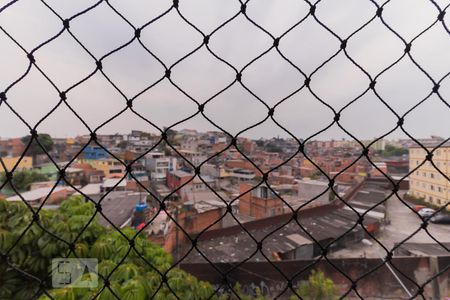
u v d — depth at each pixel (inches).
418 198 620.4
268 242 339.9
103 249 71.7
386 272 242.4
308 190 519.5
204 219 343.6
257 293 211.5
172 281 71.8
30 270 66.9
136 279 60.4
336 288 221.8
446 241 416.2
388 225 495.2
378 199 583.2
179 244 296.5
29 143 28.3
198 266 225.5
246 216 427.2
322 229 401.1
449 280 240.8
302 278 229.8
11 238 66.1
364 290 237.9
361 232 409.7
